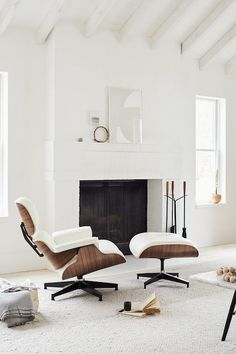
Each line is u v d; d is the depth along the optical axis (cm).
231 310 337
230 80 757
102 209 640
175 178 672
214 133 760
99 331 357
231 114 762
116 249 456
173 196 667
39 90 572
